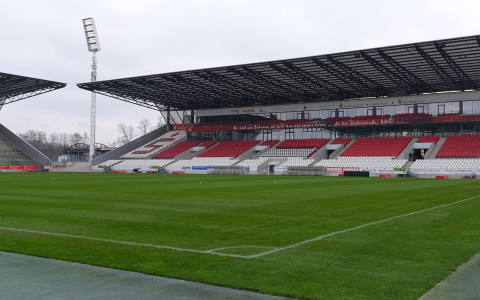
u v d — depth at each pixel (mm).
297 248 8438
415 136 58250
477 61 41156
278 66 46125
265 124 65875
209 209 14992
